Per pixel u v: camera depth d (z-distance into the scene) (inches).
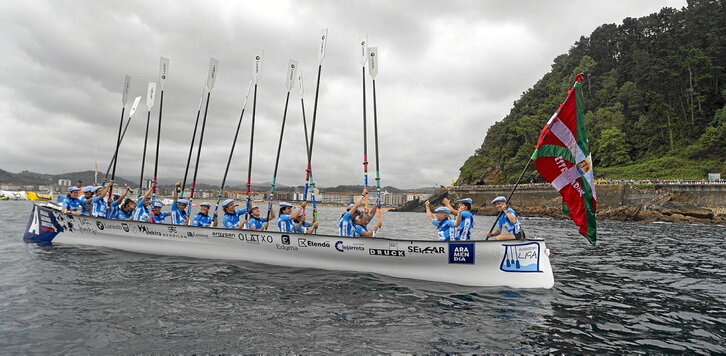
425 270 320.2
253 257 379.6
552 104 3887.8
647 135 3102.9
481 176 4222.4
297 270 350.0
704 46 3196.4
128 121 528.1
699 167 2546.8
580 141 306.7
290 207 399.5
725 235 1042.1
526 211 2610.7
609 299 282.7
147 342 179.8
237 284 296.2
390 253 328.5
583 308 255.1
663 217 1961.1
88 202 482.0
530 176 3371.1
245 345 178.9
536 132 3759.8
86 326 198.5
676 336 206.1
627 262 482.6
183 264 366.6
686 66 3043.8
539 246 297.6
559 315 237.1
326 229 1069.1
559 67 4682.6
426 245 315.0
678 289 324.2
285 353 171.2
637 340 198.7
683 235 1021.2
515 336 199.9
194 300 250.7
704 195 2041.1
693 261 499.5
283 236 364.2
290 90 494.6
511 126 4074.8
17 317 210.4
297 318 220.8
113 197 504.4
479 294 281.0
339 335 195.0
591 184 300.8
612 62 4116.6
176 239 409.1
